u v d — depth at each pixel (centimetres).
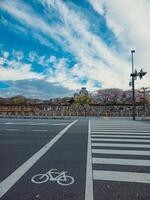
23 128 1502
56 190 420
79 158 666
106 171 539
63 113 4012
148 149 798
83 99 6278
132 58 2981
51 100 7369
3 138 1072
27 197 389
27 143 931
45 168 561
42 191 415
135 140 991
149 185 450
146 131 1321
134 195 400
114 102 6359
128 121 2234
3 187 435
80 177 494
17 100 6556
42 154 721
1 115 3753
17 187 434
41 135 1169
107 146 855
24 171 536
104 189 427
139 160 644
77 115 3962
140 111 4128
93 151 766
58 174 514
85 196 394
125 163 611
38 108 4572
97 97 8394
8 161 632
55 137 1095
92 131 1326
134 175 511
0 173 521
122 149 798
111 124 1823
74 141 974
